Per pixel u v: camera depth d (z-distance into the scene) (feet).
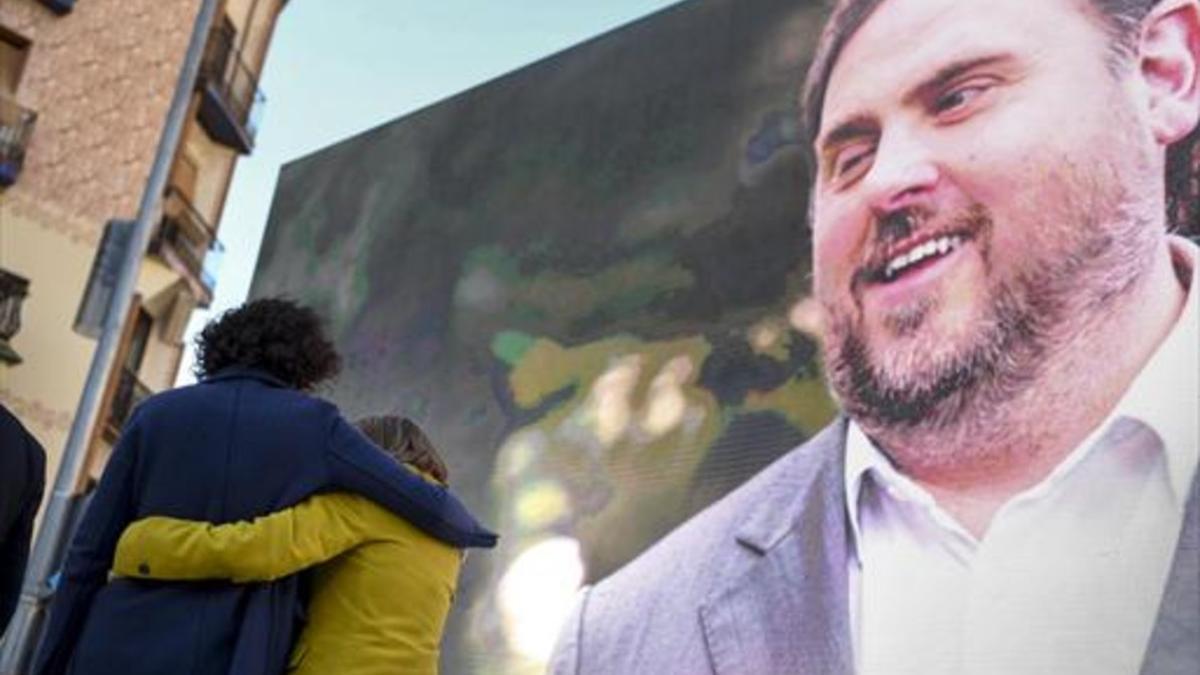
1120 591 13.25
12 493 8.89
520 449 22.54
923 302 16.65
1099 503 13.85
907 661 14.80
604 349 21.94
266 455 6.67
